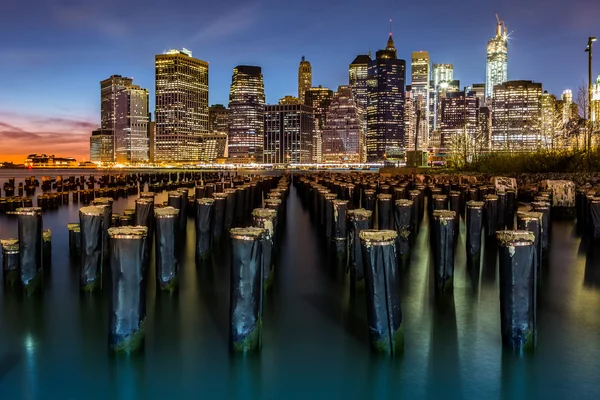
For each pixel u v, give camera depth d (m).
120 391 5.90
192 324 7.90
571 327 7.72
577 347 6.96
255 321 6.80
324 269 11.74
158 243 9.61
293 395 5.77
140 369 6.41
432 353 6.78
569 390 5.84
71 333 7.58
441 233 9.51
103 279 10.55
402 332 6.79
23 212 9.62
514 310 6.74
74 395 5.83
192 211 22.69
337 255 13.03
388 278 6.66
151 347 7.04
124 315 6.79
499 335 7.39
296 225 20.19
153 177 69.50
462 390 5.86
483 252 13.47
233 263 6.78
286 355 6.75
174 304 8.93
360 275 9.61
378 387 5.92
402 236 12.50
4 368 6.46
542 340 7.20
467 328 7.67
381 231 6.85
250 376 6.19
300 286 10.18
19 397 5.79
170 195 17.11
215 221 15.05
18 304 8.95
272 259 10.23
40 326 7.87
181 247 14.62
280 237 16.80
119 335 6.79
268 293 9.66
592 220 14.72
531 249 6.73
